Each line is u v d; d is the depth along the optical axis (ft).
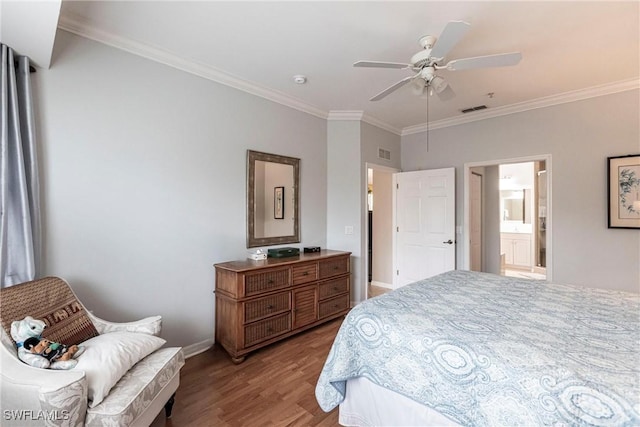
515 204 23.75
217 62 8.80
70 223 6.85
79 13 6.53
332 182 13.28
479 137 13.28
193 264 8.96
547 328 4.67
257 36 7.46
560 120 11.32
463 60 6.46
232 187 9.92
